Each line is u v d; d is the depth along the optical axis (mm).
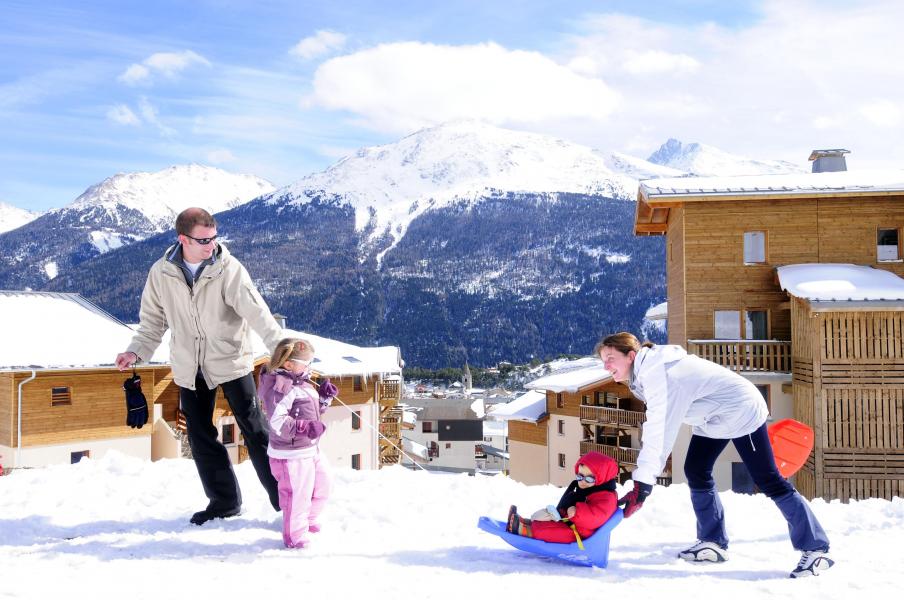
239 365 5543
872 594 4031
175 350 5527
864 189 22578
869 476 19969
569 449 36062
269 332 5441
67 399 26234
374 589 3963
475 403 85312
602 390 34500
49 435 25672
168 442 28578
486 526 4809
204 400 5621
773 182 24109
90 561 4480
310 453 5035
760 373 22375
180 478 7266
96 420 26812
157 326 5742
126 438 27469
